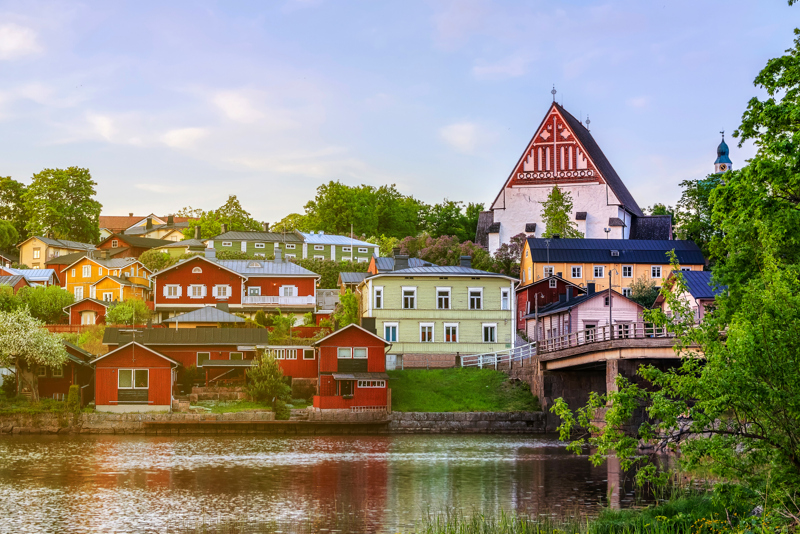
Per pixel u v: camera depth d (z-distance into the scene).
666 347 51.94
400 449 54.34
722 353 21.06
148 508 33.91
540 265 106.69
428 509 33.72
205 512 33.16
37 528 30.23
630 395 23.25
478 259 119.31
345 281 98.75
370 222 168.12
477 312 80.81
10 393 68.56
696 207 115.88
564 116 130.25
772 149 31.67
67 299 95.94
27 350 64.12
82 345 80.31
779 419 20.73
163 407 65.44
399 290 80.44
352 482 40.41
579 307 80.81
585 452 52.97
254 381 67.75
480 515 31.64
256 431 64.06
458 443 58.44
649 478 23.61
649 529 26.42
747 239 32.19
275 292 98.62
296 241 134.12
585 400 67.69
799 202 32.75
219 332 73.12
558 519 31.12
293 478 41.56
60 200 156.38
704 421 21.44
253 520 31.70
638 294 101.19
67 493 37.06
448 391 71.12
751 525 22.53
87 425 63.53
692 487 34.22
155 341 71.69
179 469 44.34
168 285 96.25
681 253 107.94
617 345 54.72
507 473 43.38
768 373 20.69
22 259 141.50
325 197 165.50
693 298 68.12
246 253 128.38
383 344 70.00
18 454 50.00
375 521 31.55
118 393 65.31
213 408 66.38
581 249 108.12
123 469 44.16
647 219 136.50
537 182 129.88
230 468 44.81
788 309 20.86
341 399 67.00
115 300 100.81
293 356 73.81
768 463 21.56
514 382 72.69
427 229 176.50
